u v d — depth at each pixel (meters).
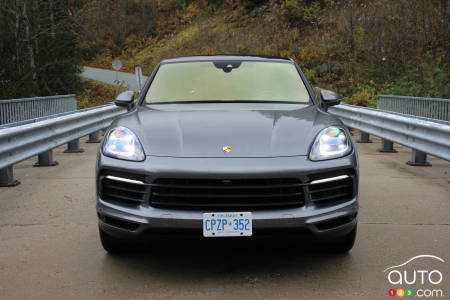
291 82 4.69
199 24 45.38
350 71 22.61
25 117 12.12
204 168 3.21
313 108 4.22
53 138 7.80
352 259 3.72
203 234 3.17
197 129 3.61
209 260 3.72
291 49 27.42
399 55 20.83
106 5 53.81
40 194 5.91
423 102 10.36
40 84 27.05
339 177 3.37
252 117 3.87
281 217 3.17
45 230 4.49
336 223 3.36
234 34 35.78
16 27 24.09
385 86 19.30
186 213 3.19
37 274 3.46
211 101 4.38
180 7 52.91
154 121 3.80
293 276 3.40
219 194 3.21
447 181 6.57
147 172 3.25
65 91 29.20
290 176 3.22
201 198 3.22
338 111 12.49
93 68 47.72
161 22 52.09
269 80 4.68
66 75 28.94
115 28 53.81
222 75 4.74
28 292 3.16
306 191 3.26
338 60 24.05
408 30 21.33
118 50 52.00
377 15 23.44
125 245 3.75
